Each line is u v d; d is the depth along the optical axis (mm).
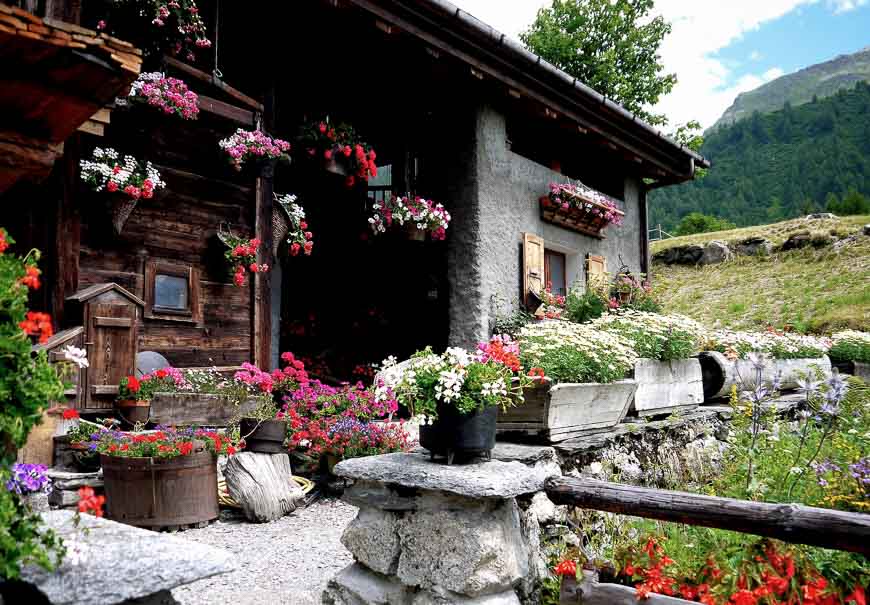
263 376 5223
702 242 24047
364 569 3086
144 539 1704
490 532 2766
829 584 2637
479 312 7223
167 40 5145
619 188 10312
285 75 7652
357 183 8500
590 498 2826
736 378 6891
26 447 4125
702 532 3221
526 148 9320
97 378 4562
